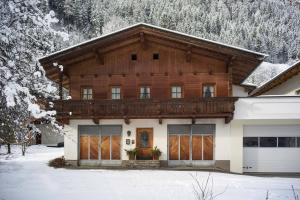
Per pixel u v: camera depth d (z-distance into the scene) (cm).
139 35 2420
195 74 2455
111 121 2441
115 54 2516
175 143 2412
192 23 11325
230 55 2319
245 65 2472
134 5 13538
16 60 934
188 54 2406
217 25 11612
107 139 2466
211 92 2448
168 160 2403
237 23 12225
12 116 977
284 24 13238
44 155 3072
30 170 2244
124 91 2491
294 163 2438
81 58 2492
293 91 2666
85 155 2469
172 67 2472
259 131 2452
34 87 956
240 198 1515
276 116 2317
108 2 14138
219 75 2442
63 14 13238
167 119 2402
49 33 961
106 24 13112
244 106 2339
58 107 2372
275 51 11094
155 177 2011
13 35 904
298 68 2489
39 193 1591
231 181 1914
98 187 1733
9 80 854
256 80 7381
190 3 12938
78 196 1535
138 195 1564
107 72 2512
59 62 2403
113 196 1541
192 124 2400
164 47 2483
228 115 2266
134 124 2423
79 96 2514
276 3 14450
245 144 2455
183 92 2453
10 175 2055
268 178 2097
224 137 2375
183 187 1734
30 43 975
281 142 2450
